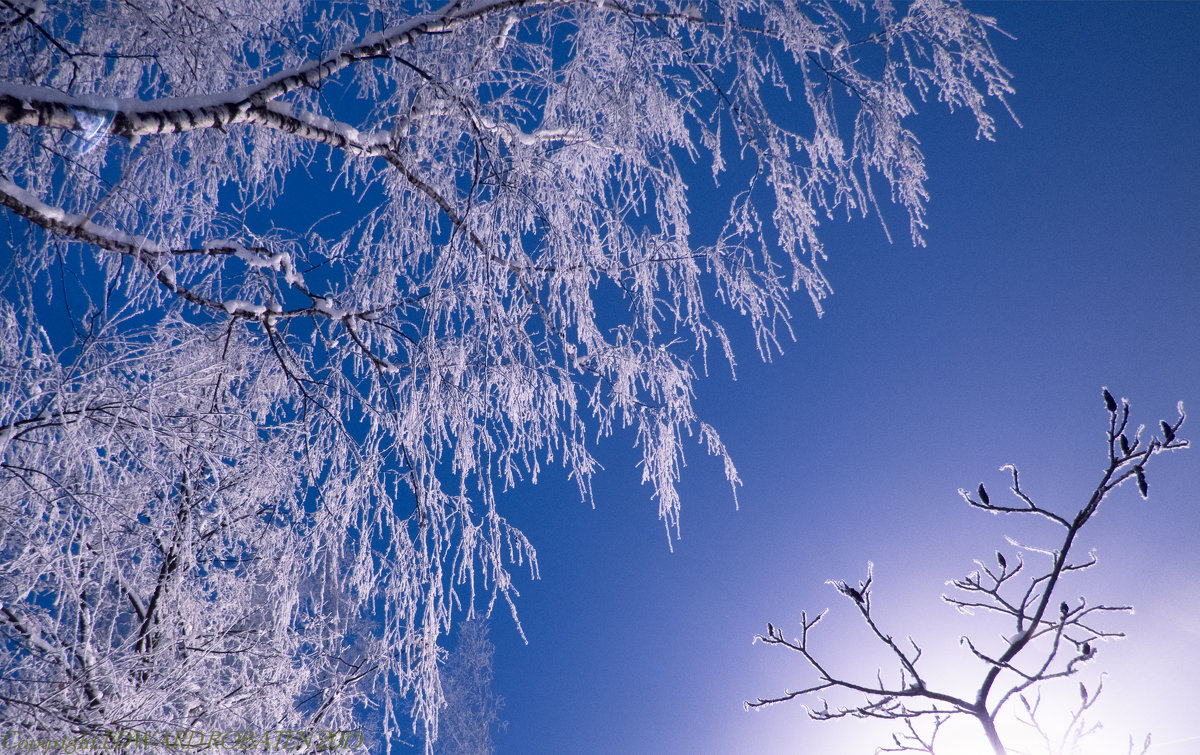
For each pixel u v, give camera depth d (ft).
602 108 10.25
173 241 9.66
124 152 9.35
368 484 9.87
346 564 10.27
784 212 10.07
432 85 9.10
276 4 10.05
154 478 9.47
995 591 6.54
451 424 10.12
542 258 10.30
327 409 10.05
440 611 9.86
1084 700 6.43
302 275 10.01
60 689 8.53
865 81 9.82
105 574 8.46
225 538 10.60
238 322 10.59
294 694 11.45
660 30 9.93
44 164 8.90
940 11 9.20
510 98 10.73
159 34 8.71
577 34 10.34
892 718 6.66
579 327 10.68
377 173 11.06
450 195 10.48
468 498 10.09
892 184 10.18
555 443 10.73
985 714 6.12
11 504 8.30
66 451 8.22
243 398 10.97
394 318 10.37
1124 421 5.41
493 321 10.10
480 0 9.29
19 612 8.76
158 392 9.32
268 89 8.32
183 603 10.29
